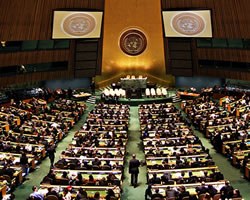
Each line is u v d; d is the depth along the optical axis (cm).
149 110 2502
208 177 1287
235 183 1495
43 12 2816
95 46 3347
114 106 2730
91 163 1516
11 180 1377
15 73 2973
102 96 3066
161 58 3544
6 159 1490
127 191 1440
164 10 3108
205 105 2594
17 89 3158
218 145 1861
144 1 3412
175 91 3459
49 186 1223
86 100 3209
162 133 1866
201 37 3112
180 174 1352
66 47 3278
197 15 3036
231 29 2944
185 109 2728
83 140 1795
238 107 2475
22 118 2316
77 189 1216
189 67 3381
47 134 1972
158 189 1148
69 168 1436
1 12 2505
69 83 3603
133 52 3553
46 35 2952
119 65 3588
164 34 3198
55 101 3016
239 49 3006
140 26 3494
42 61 3114
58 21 2941
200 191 1162
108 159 1530
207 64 3409
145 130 1955
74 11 2969
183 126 2066
